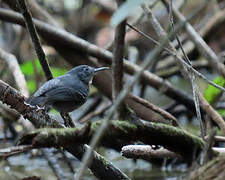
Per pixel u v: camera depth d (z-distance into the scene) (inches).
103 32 751.7
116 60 358.6
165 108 551.8
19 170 448.1
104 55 491.8
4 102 290.7
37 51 326.0
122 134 216.5
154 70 569.9
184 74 343.9
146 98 621.3
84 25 768.3
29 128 418.9
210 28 607.2
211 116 371.6
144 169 473.7
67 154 484.4
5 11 479.2
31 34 318.0
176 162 459.5
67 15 792.3
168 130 223.6
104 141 216.7
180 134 225.1
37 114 290.7
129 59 616.4
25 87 462.0
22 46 663.8
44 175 431.2
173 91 496.1
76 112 626.5
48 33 494.3
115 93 367.9
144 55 667.4
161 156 283.9
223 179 205.3
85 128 202.7
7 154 202.2
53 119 291.4
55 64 591.2
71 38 495.8
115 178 284.2
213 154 227.9
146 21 619.8
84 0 738.8
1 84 288.2
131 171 466.6
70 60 506.0
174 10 424.2
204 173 211.2
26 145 201.2
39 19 533.0
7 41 737.0
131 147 293.6
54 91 335.0
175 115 551.8
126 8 160.2
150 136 223.3
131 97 411.5
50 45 510.3
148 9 344.2
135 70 490.0
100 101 593.6
